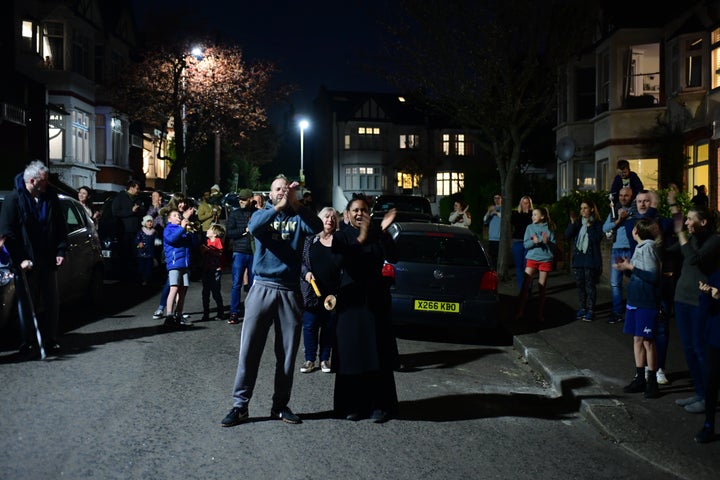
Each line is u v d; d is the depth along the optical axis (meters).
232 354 8.20
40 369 7.16
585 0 14.13
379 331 5.88
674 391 6.89
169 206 9.79
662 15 22.44
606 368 7.82
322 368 7.71
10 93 27.17
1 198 9.42
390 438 5.48
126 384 6.70
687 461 5.13
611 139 23.06
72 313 10.75
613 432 5.74
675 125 21.27
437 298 9.29
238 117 37.41
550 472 4.92
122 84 35.91
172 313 9.83
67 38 32.50
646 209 8.96
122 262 15.19
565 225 16.66
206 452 4.96
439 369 8.10
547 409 6.64
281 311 5.64
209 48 35.91
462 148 62.50
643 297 6.71
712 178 19.23
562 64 14.75
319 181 66.62
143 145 45.12
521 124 15.00
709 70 19.69
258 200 10.70
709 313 5.54
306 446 5.19
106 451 4.90
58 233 8.02
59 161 32.12
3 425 5.36
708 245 6.00
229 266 18.75
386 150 62.44
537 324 10.43
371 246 5.95
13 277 8.27
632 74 22.97
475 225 25.34
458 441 5.50
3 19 28.66
